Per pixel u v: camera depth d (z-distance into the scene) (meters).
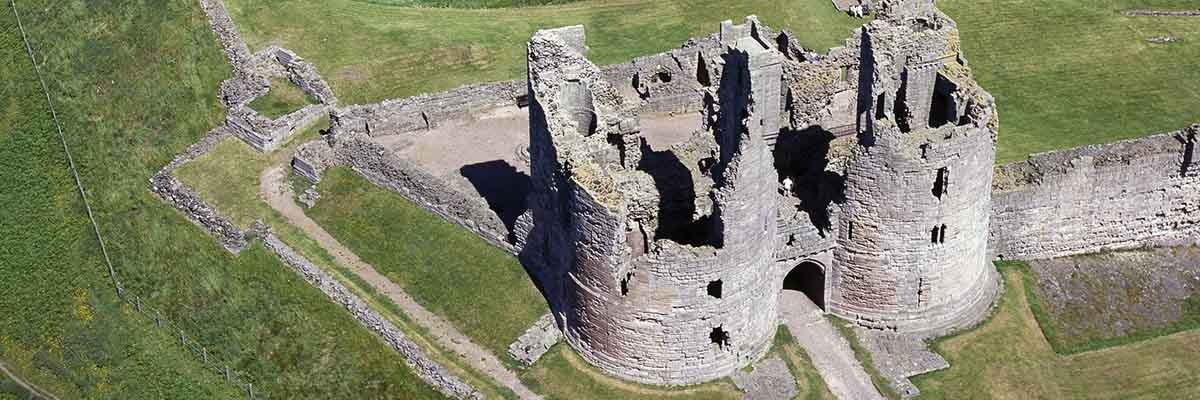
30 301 102.62
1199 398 88.62
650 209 87.19
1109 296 96.94
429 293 93.50
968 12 134.50
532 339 88.06
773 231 84.62
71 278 103.50
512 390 85.69
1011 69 125.88
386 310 92.25
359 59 124.12
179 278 100.44
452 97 112.88
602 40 130.00
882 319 90.81
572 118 88.50
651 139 109.19
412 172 100.81
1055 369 90.62
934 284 89.69
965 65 87.50
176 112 117.75
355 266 96.81
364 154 104.25
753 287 84.25
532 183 89.25
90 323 99.44
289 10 129.88
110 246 105.31
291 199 104.44
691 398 84.81
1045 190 96.56
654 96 113.00
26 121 119.75
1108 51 128.25
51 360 97.56
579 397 85.25
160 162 112.38
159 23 127.25
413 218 99.44
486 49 126.88
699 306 82.81
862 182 85.62
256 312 95.31
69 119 119.25
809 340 89.88
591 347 86.62
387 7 134.75
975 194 87.44
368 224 100.12
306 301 94.38
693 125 111.81
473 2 139.38
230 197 105.12
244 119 112.06
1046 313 95.19
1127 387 89.44
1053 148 112.25
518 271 92.94
